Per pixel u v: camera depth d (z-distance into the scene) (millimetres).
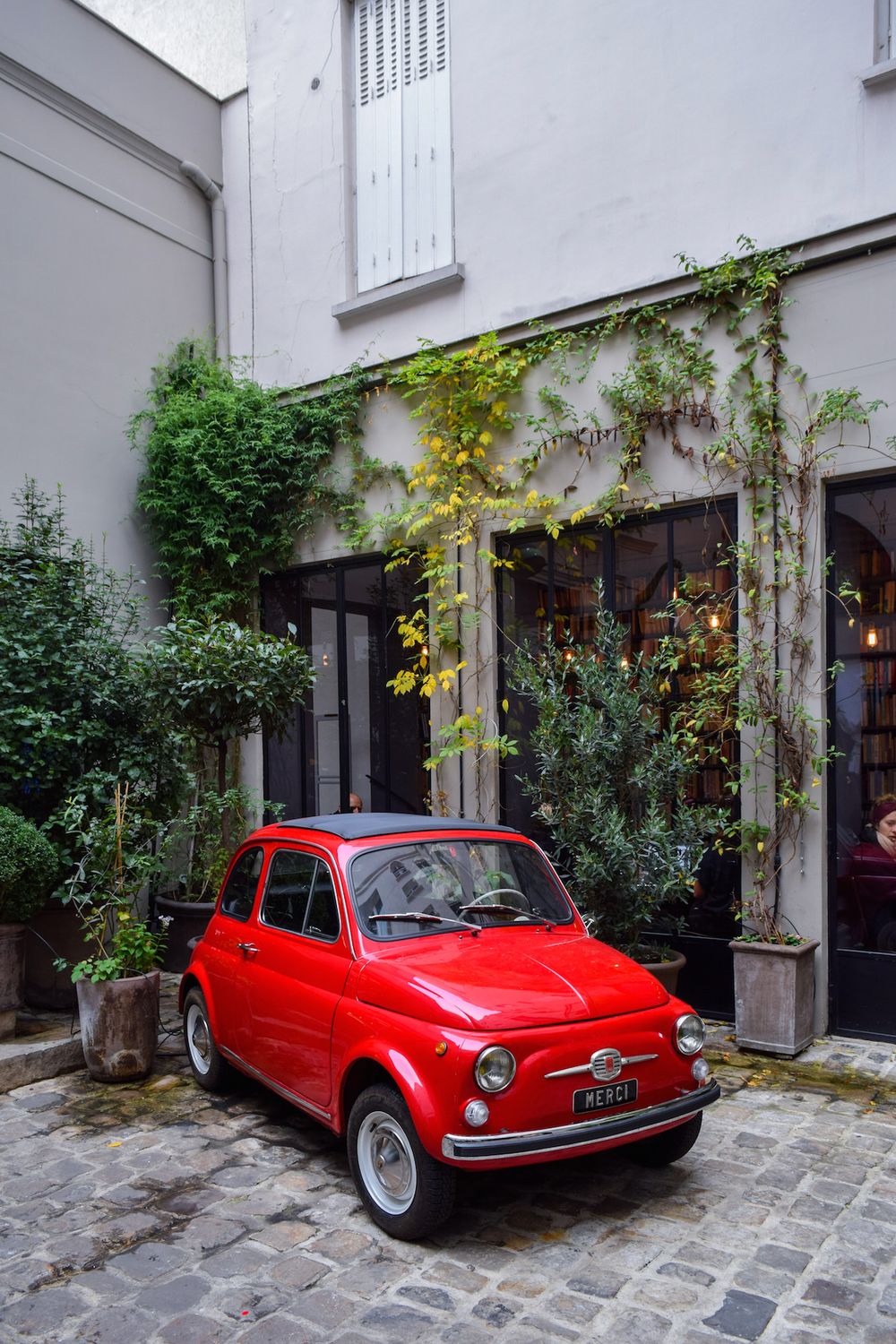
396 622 9445
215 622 8766
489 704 8586
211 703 7336
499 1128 3795
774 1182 4594
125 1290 3711
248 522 10172
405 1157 4055
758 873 6969
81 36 9859
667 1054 4258
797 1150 4953
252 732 7871
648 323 7746
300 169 10508
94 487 9906
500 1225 4195
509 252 8727
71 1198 4520
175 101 10812
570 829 6750
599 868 6422
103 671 8266
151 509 10359
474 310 8992
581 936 5066
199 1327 3463
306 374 10367
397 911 4746
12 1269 3883
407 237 9688
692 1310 3533
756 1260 3885
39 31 9453
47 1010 7500
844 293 6875
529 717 8484
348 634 9836
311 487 9984
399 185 9781
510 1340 3359
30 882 6473
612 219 8070
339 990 4527
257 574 10422
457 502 8633
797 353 7055
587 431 8016
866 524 6871
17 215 9242
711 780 7340
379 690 9555
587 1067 3973
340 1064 4395
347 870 4828
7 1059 6105
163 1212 4352
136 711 8250
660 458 7688
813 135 7074
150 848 8938
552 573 8375
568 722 6949
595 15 8188
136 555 10352
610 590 7984
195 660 7270
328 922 4820
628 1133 4020
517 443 8516
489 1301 3602
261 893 5543
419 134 9633
